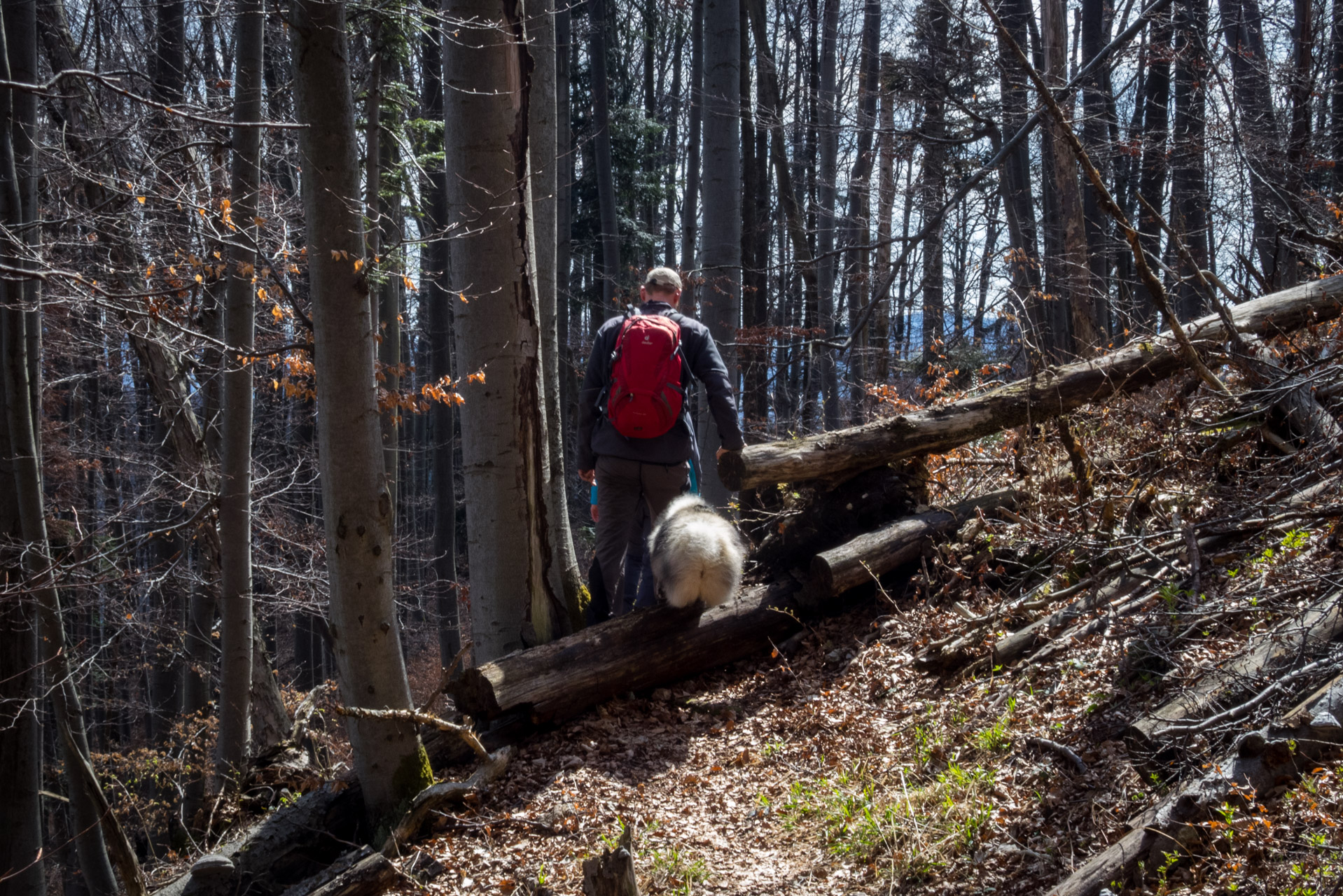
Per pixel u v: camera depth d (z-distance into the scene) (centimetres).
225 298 818
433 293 1540
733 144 1077
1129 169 1362
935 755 371
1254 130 976
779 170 1627
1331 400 492
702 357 486
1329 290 581
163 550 1052
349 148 384
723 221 1084
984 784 336
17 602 589
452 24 496
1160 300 483
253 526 1030
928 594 487
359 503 396
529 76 520
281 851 418
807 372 1565
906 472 557
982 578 478
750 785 397
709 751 430
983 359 1254
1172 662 341
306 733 790
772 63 1661
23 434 598
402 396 576
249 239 603
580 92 2123
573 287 2503
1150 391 559
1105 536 435
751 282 1773
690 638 486
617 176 2134
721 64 1067
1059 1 1127
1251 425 479
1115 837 281
